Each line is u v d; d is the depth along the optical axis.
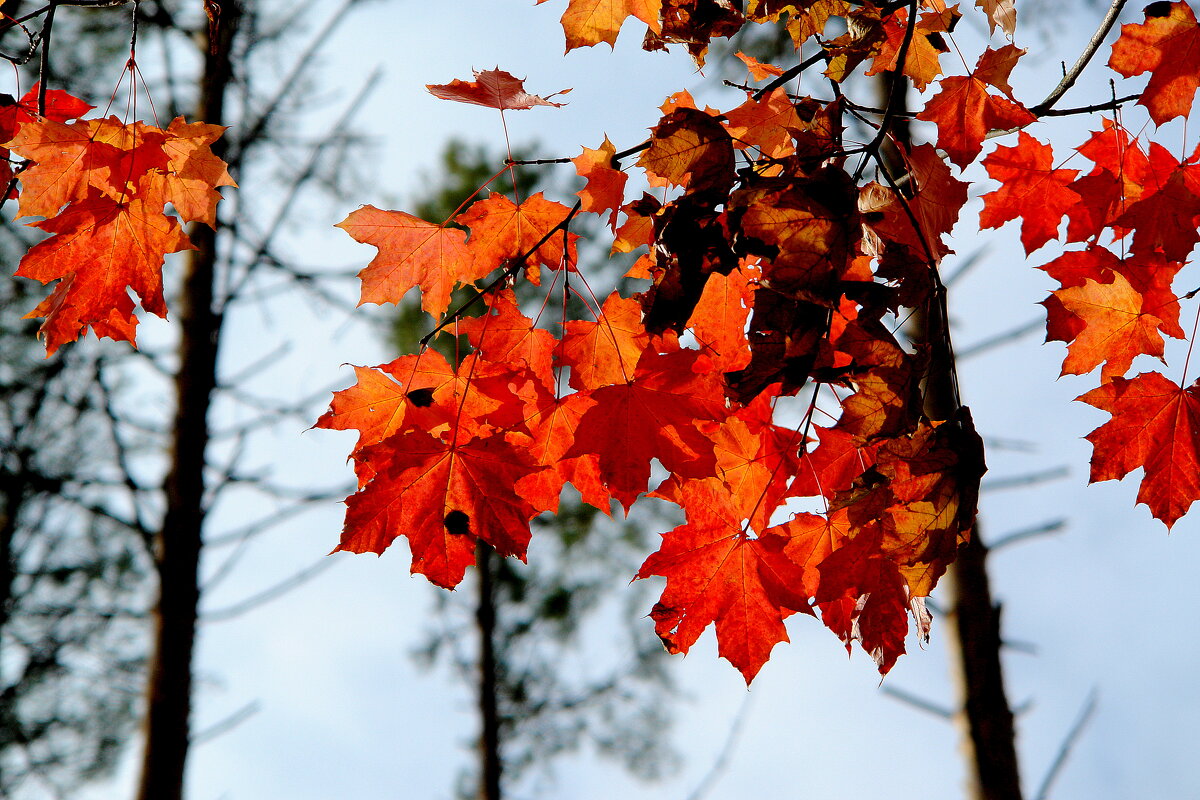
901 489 2.51
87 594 7.39
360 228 2.68
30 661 7.13
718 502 2.60
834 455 2.61
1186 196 2.64
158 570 5.41
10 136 2.76
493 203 2.68
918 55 2.69
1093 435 2.63
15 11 3.08
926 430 2.51
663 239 2.54
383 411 2.64
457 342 2.65
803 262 2.49
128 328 2.75
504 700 8.80
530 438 2.63
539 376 2.66
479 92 2.64
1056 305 2.70
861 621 2.54
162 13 5.68
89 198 2.72
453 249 2.69
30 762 7.25
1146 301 2.67
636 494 2.56
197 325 5.94
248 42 6.32
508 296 2.66
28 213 2.72
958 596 3.38
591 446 2.57
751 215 2.49
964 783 3.32
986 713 3.31
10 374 6.96
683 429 2.57
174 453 5.63
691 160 2.54
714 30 2.68
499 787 7.89
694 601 2.61
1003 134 2.67
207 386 5.80
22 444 6.85
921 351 2.52
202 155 2.73
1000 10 2.66
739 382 2.51
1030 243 2.71
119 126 2.71
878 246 2.56
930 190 2.59
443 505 2.58
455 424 2.60
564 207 2.69
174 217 2.74
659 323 2.54
